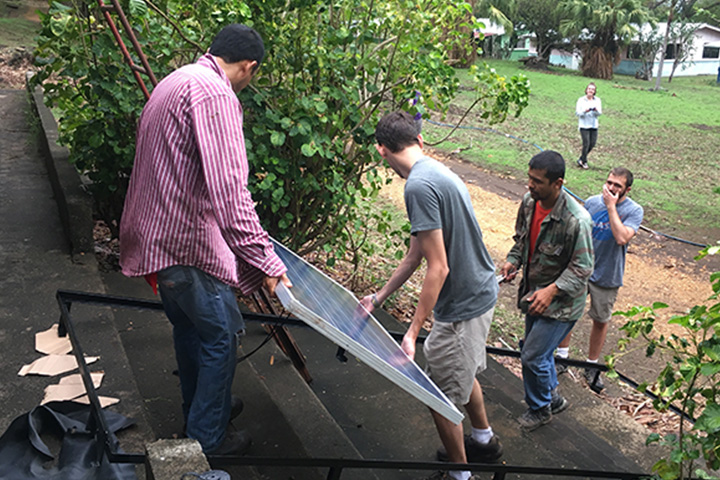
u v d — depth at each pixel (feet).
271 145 16.25
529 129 62.85
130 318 14.28
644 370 22.30
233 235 7.85
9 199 19.84
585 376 20.13
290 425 11.40
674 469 10.98
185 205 8.20
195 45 14.37
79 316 12.59
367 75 17.79
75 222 15.83
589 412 16.80
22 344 11.55
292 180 17.21
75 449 8.38
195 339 9.48
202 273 8.54
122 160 16.31
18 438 8.57
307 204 18.28
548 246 13.58
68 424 8.99
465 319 10.59
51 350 11.31
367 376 15.74
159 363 12.60
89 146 16.37
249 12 14.16
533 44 138.72
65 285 14.12
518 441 13.87
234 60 8.63
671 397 11.87
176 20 15.38
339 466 8.15
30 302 13.16
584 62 115.44
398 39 16.17
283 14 16.47
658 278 31.04
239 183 7.88
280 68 16.01
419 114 17.61
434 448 13.10
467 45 17.92
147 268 8.37
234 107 8.07
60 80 16.34
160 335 13.66
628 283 30.19
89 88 16.07
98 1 12.54
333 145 16.62
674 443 11.31
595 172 49.08
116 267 17.22
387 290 11.19
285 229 18.22
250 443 10.27
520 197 41.81
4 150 26.20
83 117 16.62
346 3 16.30
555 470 10.57
